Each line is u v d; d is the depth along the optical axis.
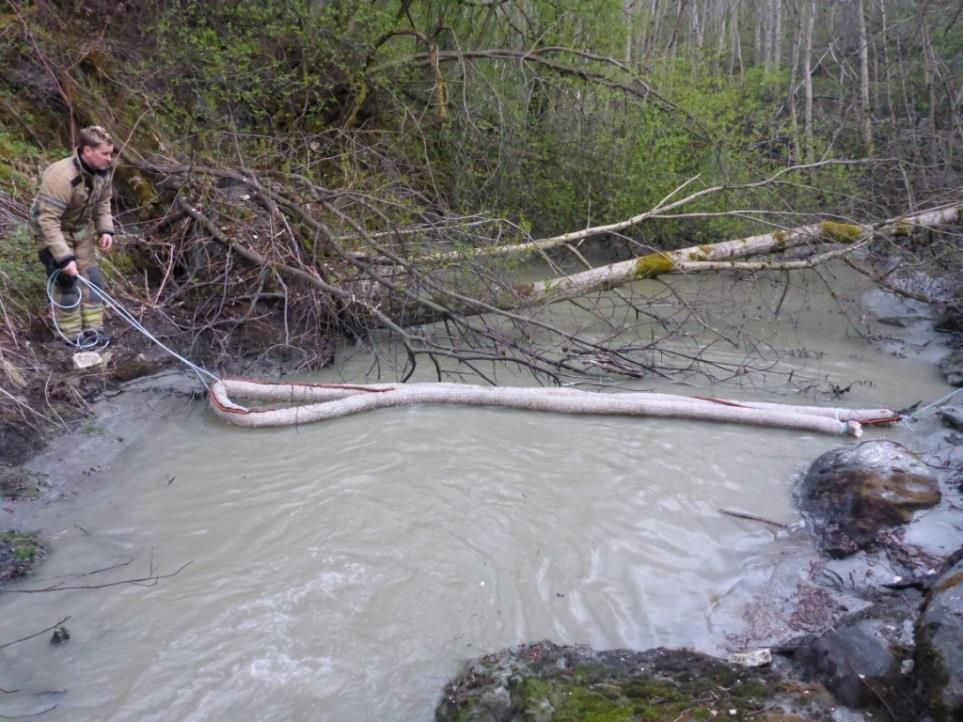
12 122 8.45
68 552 4.71
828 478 5.36
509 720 3.54
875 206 10.57
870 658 3.62
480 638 4.12
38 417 5.80
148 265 8.12
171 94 8.90
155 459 5.77
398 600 4.36
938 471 5.61
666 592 4.53
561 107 11.48
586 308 8.54
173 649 3.98
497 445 6.10
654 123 11.02
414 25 11.66
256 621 4.18
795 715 3.50
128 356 6.89
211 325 7.41
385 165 9.91
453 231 8.69
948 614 3.51
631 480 5.66
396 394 6.68
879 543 4.73
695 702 3.60
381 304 8.11
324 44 10.03
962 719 3.19
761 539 5.03
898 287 9.65
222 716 3.62
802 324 9.70
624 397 6.66
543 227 11.42
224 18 9.84
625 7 12.49
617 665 3.91
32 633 4.07
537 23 11.84
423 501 5.29
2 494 5.08
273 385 6.76
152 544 4.80
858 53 17.05
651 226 11.22
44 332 6.71
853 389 7.61
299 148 8.82
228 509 5.16
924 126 13.47
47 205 5.92
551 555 4.80
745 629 4.24
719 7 20.70
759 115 11.95
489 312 7.94
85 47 9.25
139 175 8.50
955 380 7.79
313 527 4.97
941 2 15.30
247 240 7.80
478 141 10.88
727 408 6.59
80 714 3.60
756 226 10.84
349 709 3.67
